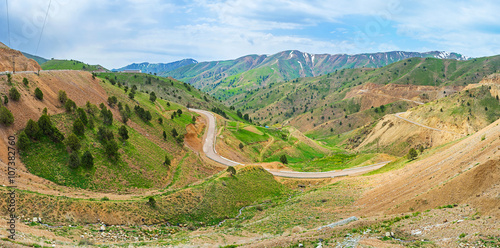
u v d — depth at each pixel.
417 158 86.81
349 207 57.62
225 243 40.31
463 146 66.88
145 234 47.09
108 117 93.75
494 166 37.62
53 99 85.81
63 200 48.41
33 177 58.41
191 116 160.62
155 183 80.62
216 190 71.12
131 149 87.62
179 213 58.41
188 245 38.16
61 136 71.81
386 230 33.72
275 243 34.22
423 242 28.59
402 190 54.31
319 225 46.69
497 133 52.94
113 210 50.91
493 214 31.36
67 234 38.88
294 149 177.25
